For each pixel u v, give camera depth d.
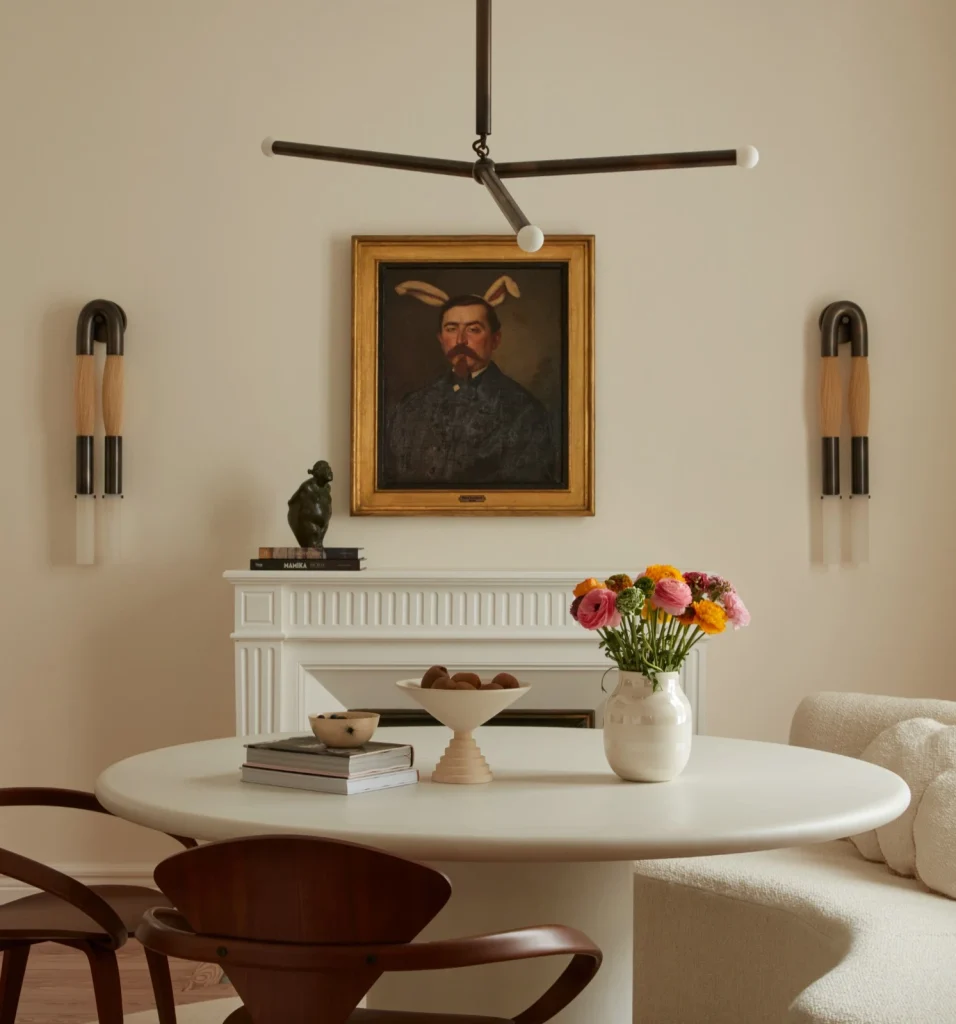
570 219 4.23
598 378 4.22
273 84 4.27
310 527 3.95
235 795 1.91
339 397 4.22
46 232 4.25
